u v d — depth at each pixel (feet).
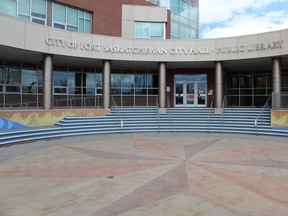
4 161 33.45
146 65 77.20
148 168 30.30
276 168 30.30
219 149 41.37
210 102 83.30
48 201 20.76
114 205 20.07
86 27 79.56
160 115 69.15
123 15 86.53
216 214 18.57
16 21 54.24
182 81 84.89
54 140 49.52
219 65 69.87
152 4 94.27
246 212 18.89
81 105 77.97
